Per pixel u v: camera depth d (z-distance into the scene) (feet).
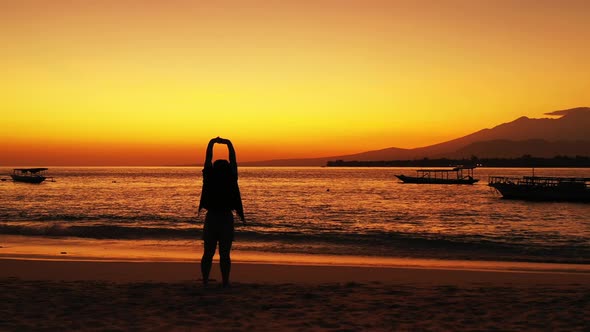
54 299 26.35
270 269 43.73
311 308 24.89
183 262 47.62
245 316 23.08
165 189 350.64
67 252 61.36
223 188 28.48
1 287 29.91
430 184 459.32
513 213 170.40
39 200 226.58
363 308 24.98
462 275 40.65
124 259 52.01
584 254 70.90
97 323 21.52
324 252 69.51
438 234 104.01
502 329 21.08
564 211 178.81
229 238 29.12
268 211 171.53
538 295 28.63
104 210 170.81
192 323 21.71
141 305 25.09
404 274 41.06
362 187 402.52
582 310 24.38
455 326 21.58
